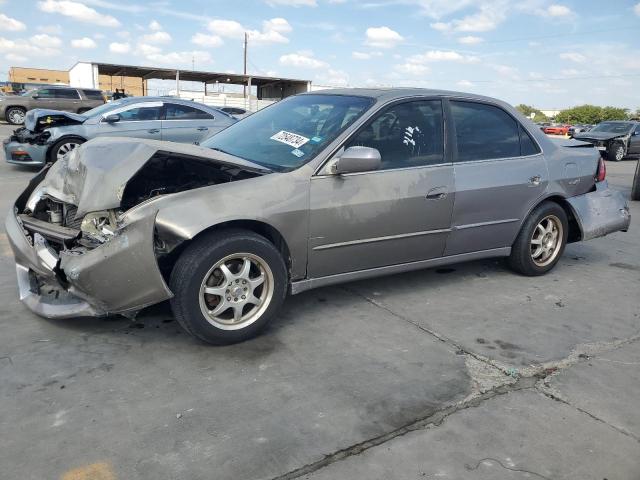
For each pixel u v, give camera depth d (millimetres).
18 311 3686
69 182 3512
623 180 13086
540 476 2287
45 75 73438
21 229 3502
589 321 3953
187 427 2504
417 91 4105
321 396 2809
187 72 33719
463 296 4344
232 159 3445
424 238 4012
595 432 2604
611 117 91312
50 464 2229
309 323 3705
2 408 2592
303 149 3635
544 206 4715
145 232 2891
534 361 3301
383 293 4328
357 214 3615
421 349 3393
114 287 2977
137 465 2244
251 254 3232
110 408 2627
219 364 3094
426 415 2686
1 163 11312
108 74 36562
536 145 4656
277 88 41062
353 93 4141
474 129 4301
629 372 3209
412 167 3875
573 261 5547
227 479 2188
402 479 2229
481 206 4250
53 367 2982
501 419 2676
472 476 2264
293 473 2238
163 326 3545
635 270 5301
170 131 10180
